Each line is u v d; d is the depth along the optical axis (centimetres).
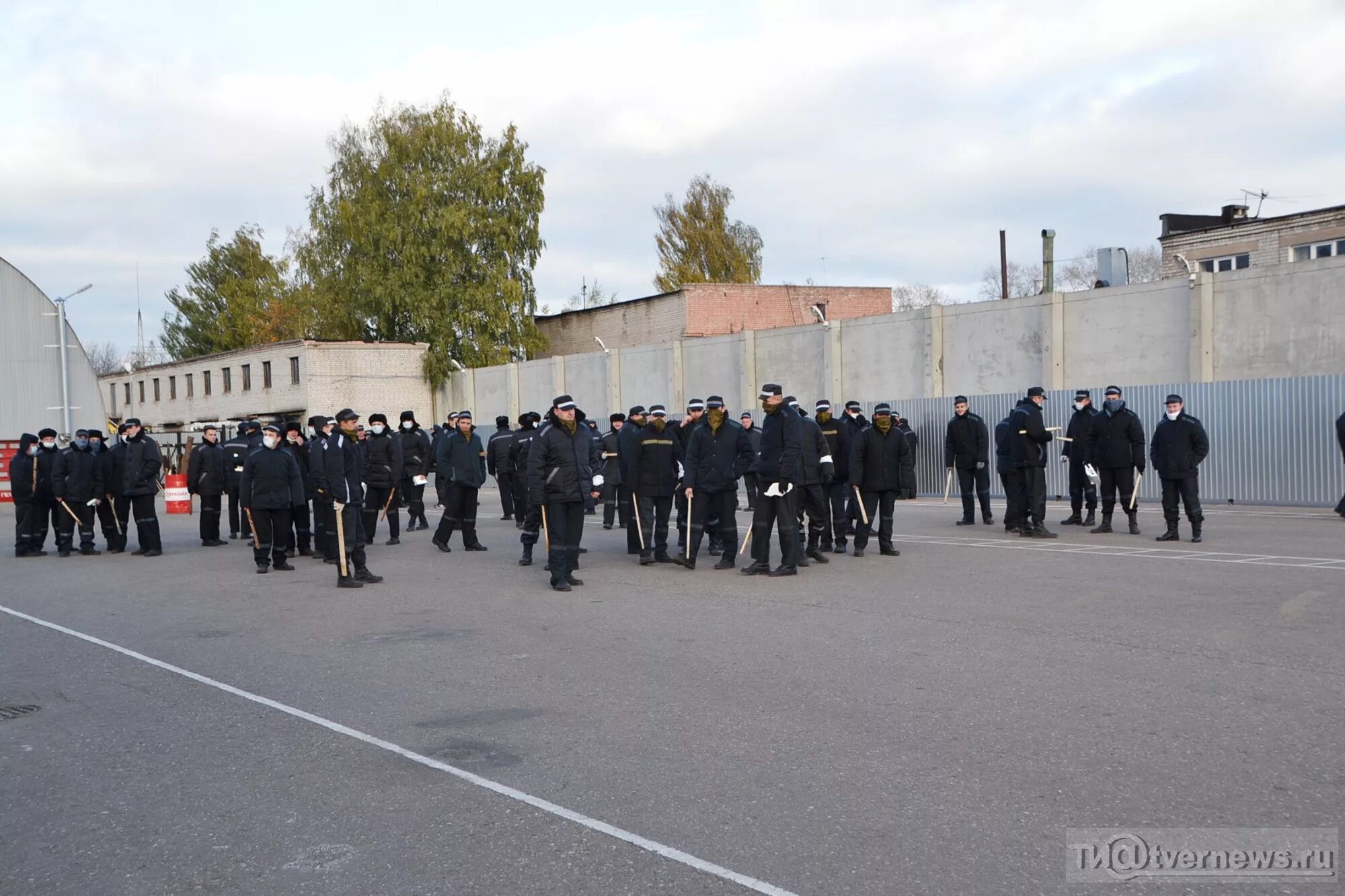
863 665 787
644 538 1412
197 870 458
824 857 449
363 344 4728
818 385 3189
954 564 1318
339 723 677
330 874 449
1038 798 510
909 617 970
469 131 4934
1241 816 482
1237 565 1243
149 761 613
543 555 1576
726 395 3472
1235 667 748
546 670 801
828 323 3138
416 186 4756
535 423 1900
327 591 1252
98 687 797
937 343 2870
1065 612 972
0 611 1173
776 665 795
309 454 1311
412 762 594
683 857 454
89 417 2862
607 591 1188
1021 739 599
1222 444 2147
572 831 486
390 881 441
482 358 4791
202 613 1120
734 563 1356
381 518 2394
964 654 812
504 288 4806
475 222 4809
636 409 1441
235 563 1586
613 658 834
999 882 421
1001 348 2739
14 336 2758
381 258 4847
